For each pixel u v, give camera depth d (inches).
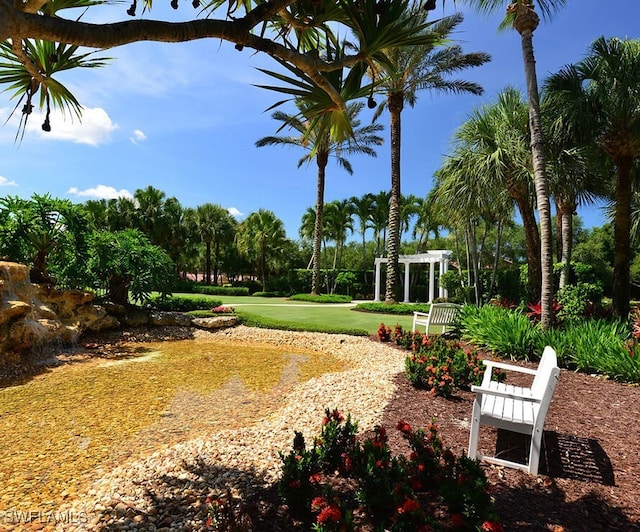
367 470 82.6
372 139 899.4
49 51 70.2
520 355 236.8
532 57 255.4
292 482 81.2
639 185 350.0
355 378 200.4
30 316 271.7
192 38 57.5
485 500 72.2
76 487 105.1
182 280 1341.0
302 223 1316.4
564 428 130.8
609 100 273.1
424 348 226.5
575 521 79.3
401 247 1553.9
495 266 437.4
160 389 204.5
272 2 63.4
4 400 184.9
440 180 411.5
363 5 66.9
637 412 146.8
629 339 240.4
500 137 335.9
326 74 77.5
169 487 97.6
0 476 111.7
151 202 1172.5
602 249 971.9
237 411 170.4
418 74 592.4
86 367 251.4
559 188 328.8
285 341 356.2
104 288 406.3
